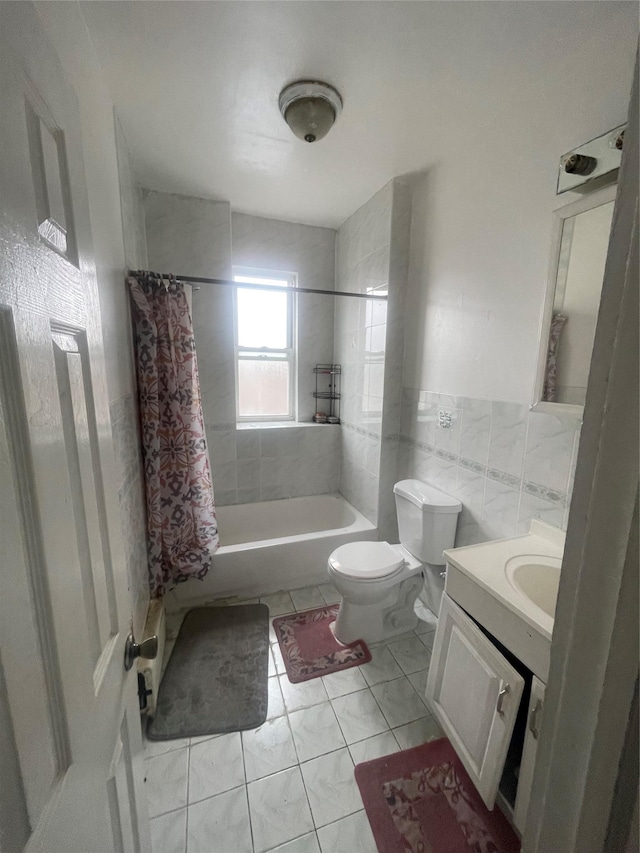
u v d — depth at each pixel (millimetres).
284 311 2877
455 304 1762
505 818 1106
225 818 1105
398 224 2070
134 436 1657
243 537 2717
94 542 575
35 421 387
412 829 1083
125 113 1511
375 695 1524
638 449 326
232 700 1489
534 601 1155
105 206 1300
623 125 1045
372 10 1052
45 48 472
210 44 1174
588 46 1110
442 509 1741
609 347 370
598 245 1122
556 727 424
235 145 1730
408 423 2205
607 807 357
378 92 1367
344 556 1806
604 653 359
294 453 2844
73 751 446
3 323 343
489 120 1499
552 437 1301
